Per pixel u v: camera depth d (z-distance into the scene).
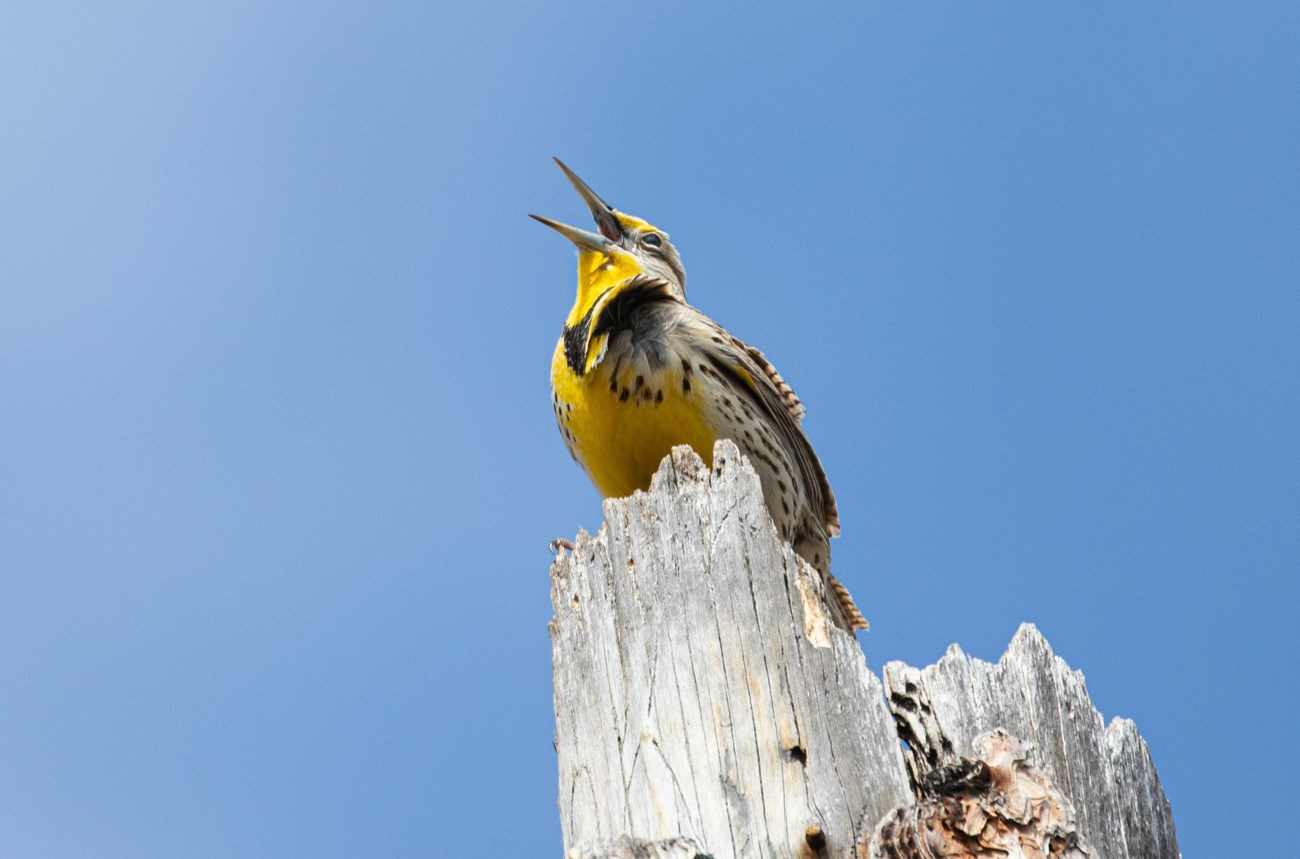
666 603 8.07
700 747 7.66
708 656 7.83
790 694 7.61
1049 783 7.20
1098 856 7.10
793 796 7.39
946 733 7.52
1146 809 8.05
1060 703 7.85
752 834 7.37
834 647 7.73
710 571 8.04
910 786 7.48
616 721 8.02
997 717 7.67
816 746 7.48
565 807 8.18
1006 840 7.04
